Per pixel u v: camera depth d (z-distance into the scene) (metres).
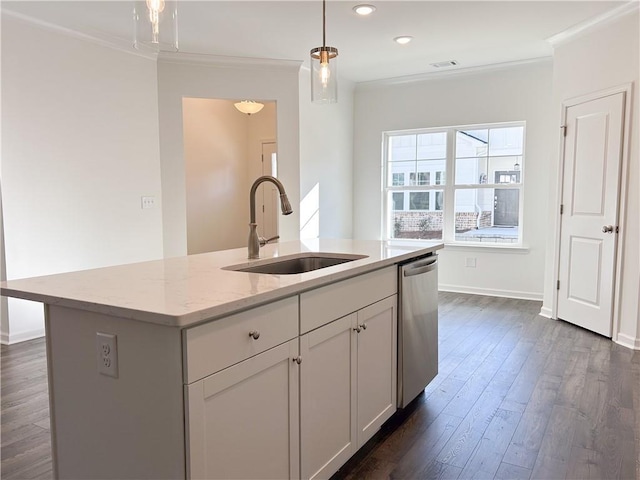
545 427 2.40
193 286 1.57
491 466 2.06
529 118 5.26
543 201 5.24
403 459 2.12
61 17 3.71
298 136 5.23
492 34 4.25
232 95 5.00
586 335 3.96
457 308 4.93
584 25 3.98
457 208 5.83
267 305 1.51
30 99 3.73
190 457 1.26
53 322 1.50
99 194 4.25
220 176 7.23
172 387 1.26
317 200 5.62
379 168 6.22
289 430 1.64
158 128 4.75
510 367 3.24
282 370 1.60
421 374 2.66
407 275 2.46
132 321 1.32
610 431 2.35
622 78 3.70
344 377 1.97
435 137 5.91
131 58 4.48
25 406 2.62
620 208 3.74
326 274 1.79
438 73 5.62
